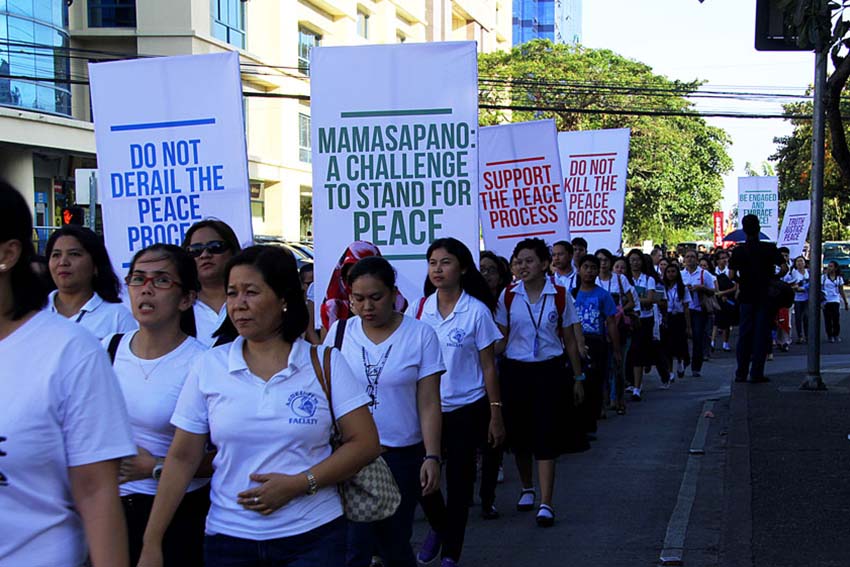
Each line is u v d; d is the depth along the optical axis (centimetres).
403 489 495
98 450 249
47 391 242
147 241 682
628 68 4528
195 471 361
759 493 692
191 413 355
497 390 608
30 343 244
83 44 3008
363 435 354
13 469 239
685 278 1714
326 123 721
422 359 506
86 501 251
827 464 775
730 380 1530
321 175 723
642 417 1180
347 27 4038
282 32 3547
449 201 715
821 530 601
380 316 505
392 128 717
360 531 479
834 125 627
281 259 354
